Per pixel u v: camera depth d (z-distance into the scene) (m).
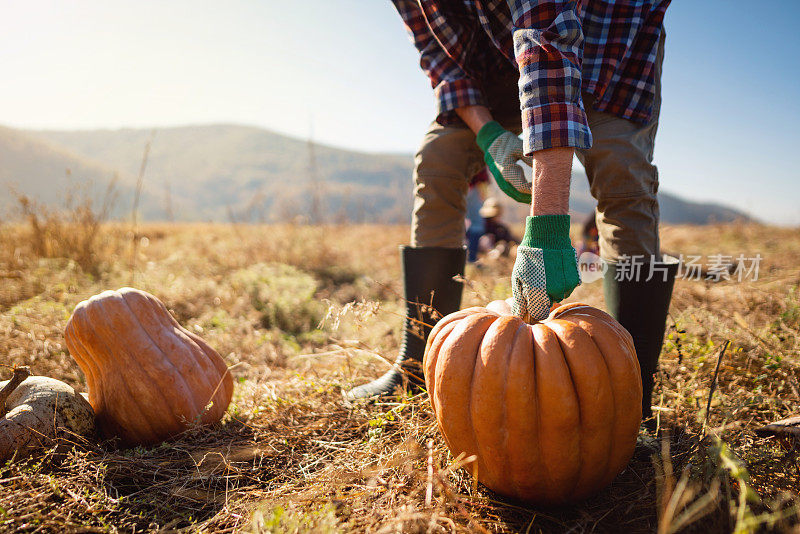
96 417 1.99
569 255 1.45
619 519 1.40
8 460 1.60
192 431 1.94
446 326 1.61
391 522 1.27
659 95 1.93
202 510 1.55
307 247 6.60
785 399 1.90
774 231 8.70
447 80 2.07
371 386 2.29
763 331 2.38
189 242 7.63
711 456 1.38
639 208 1.79
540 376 1.35
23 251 5.19
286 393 2.33
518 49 1.54
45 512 1.42
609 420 1.37
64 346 2.81
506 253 6.37
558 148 1.45
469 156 2.22
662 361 2.18
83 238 5.41
